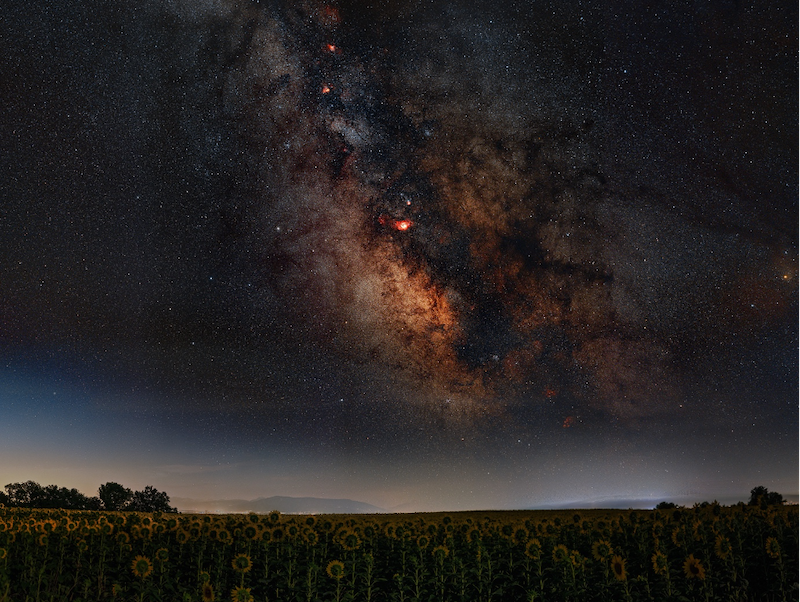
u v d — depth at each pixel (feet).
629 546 38.93
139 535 44.47
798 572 32.45
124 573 39.63
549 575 35.09
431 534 43.14
